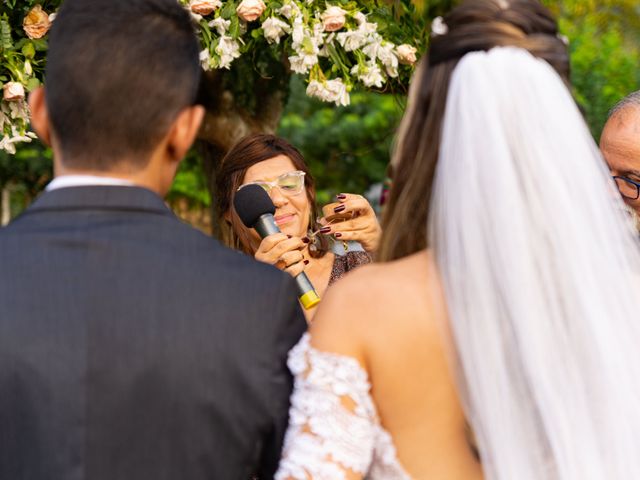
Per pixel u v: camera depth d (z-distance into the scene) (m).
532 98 1.33
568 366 1.29
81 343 1.28
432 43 1.42
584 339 1.29
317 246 2.67
